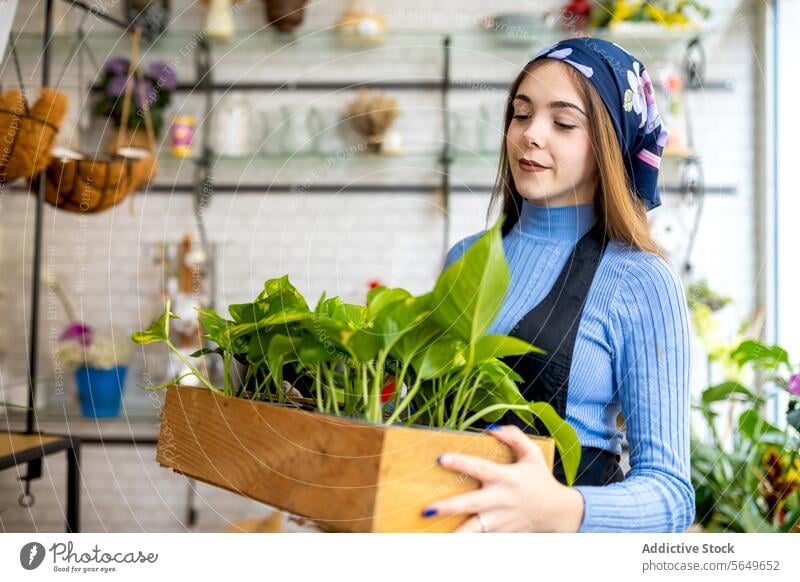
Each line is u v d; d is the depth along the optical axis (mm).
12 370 2578
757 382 1763
